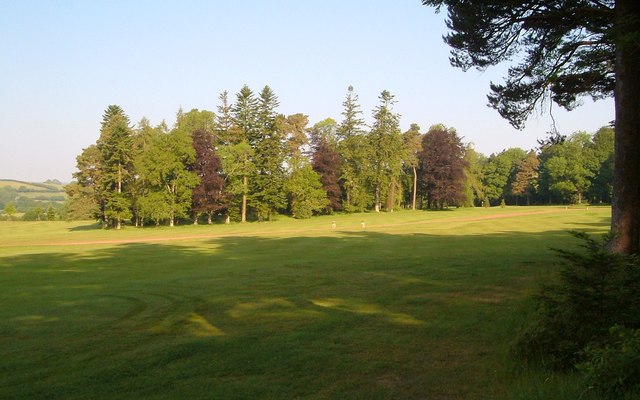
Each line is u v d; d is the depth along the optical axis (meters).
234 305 12.91
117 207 67.38
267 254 27.14
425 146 94.19
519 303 11.09
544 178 114.75
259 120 76.88
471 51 14.35
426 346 8.78
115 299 14.19
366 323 10.59
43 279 19.22
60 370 7.96
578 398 5.07
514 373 6.95
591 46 13.56
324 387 6.99
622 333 4.93
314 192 79.88
